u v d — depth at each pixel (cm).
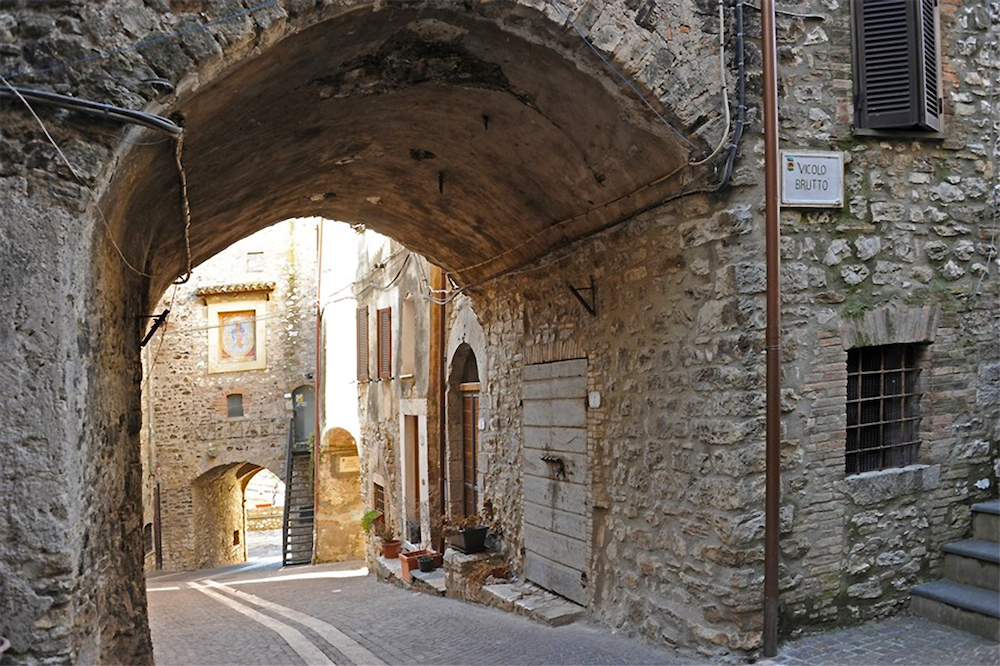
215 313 2028
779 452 470
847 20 512
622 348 599
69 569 335
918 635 482
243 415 2019
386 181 723
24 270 336
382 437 1434
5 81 334
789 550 484
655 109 470
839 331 501
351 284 1695
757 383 478
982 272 546
